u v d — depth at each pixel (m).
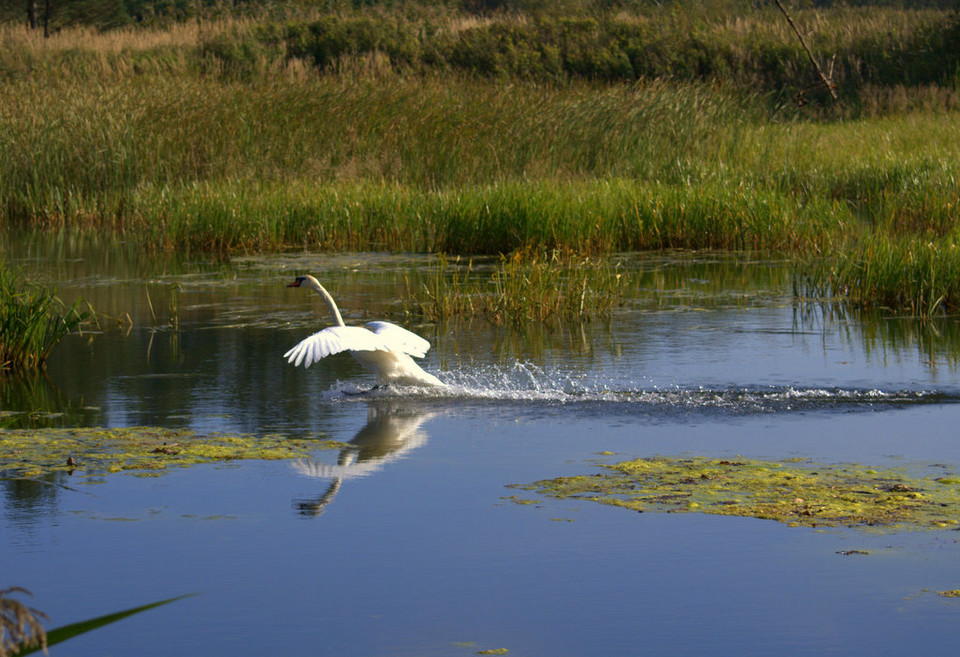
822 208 21.28
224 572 6.14
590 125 27.12
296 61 39.69
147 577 6.09
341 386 10.86
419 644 5.25
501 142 26.25
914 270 14.94
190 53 42.09
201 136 26.23
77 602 5.79
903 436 8.77
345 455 8.45
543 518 6.92
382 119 26.95
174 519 7.02
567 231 20.09
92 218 24.75
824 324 13.81
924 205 20.75
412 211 22.08
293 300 16.00
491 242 20.55
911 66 40.94
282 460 8.34
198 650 5.23
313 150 26.38
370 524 6.88
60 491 7.64
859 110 38.25
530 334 13.48
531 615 5.54
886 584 5.84
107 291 16.86
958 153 25.38
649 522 6.81
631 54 43.44
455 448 8.61
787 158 26.94
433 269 18.64
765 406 9.84
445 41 44.50
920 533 6.54
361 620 5.52
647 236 20.97
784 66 41.59
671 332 13.41
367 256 20.47
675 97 28.56
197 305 15.66
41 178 25.61
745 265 18.80
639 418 9.48
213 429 9.30
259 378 11.27
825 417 9.43
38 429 9.33
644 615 5.53
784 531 6.61
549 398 10.22
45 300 12.88
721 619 5.47
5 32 46.22
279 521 6.95
